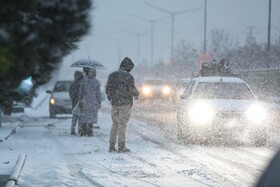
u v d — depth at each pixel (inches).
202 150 1207.6
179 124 1416.1
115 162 1009.5
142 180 823.7
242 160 1056.8
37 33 364.8
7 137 1421.0
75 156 1089.4
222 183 810.8
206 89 1407.5
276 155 245.6
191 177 860.0
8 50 354.6
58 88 2391.7
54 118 2305.6
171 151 1187.3
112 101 1154.7
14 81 375.2
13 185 714.8
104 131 1665.8
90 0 387.9
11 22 358.0
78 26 383.6
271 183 237.0
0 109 419.8
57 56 392.8
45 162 978.1
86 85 1512.1
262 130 1291.8
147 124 1945.1
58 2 371.6
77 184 779.4
